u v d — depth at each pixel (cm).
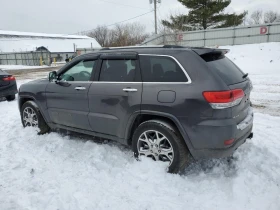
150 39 2547
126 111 346
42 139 464
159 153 333
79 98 401
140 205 272
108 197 287
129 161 365
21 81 1547
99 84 378
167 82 316
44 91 458
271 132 473
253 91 899
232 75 328
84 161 375
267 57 1778
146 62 339
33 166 362
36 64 3900
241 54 1964
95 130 398
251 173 319
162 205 271
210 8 3003
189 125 301
